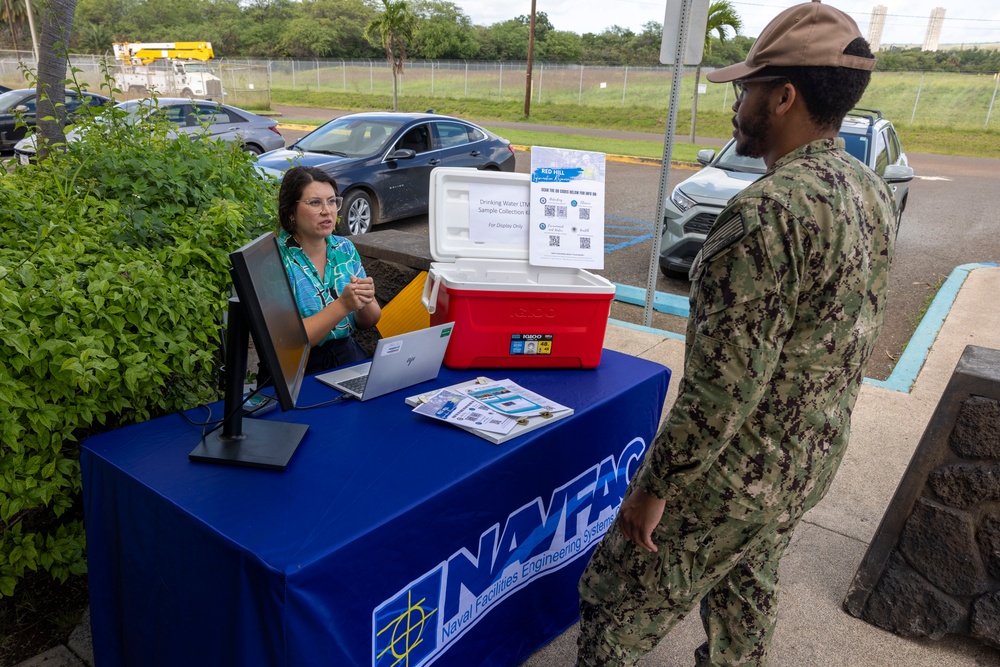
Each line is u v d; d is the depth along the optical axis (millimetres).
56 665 2098
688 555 1496
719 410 1247
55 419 1979
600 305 2273
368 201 7652
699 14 4207
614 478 2318
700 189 6031
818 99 1266
